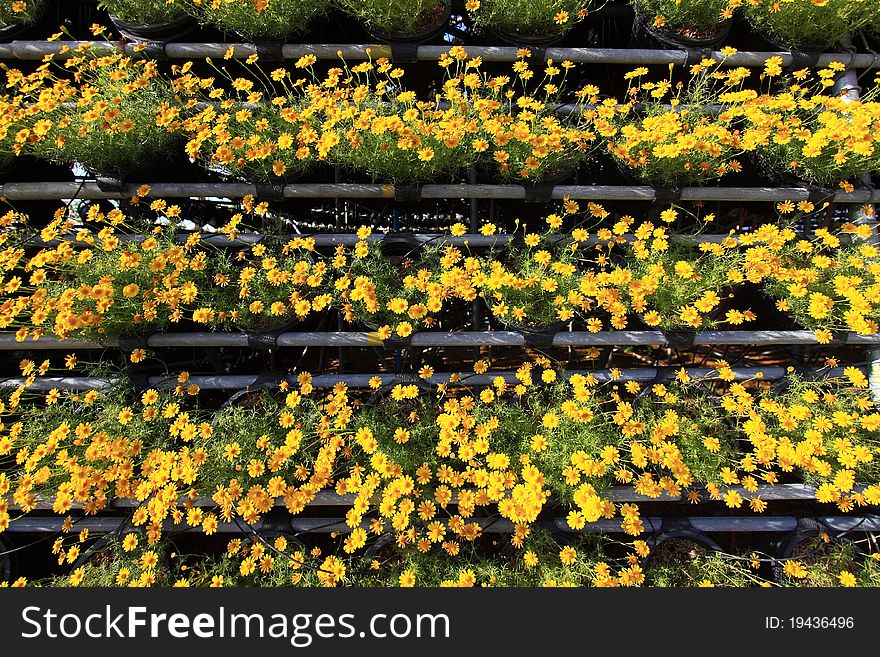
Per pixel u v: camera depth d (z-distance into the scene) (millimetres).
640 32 2035
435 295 1623
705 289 1701
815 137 1640
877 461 1560
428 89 2312
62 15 2070
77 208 2059
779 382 1765
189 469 1406
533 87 2184
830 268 1726
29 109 1676
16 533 1702
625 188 1838
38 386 1752
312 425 1607
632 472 1522
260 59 1938
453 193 1834
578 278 1705
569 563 1450
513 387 1885
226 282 1711
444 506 1479
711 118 1896
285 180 1823
